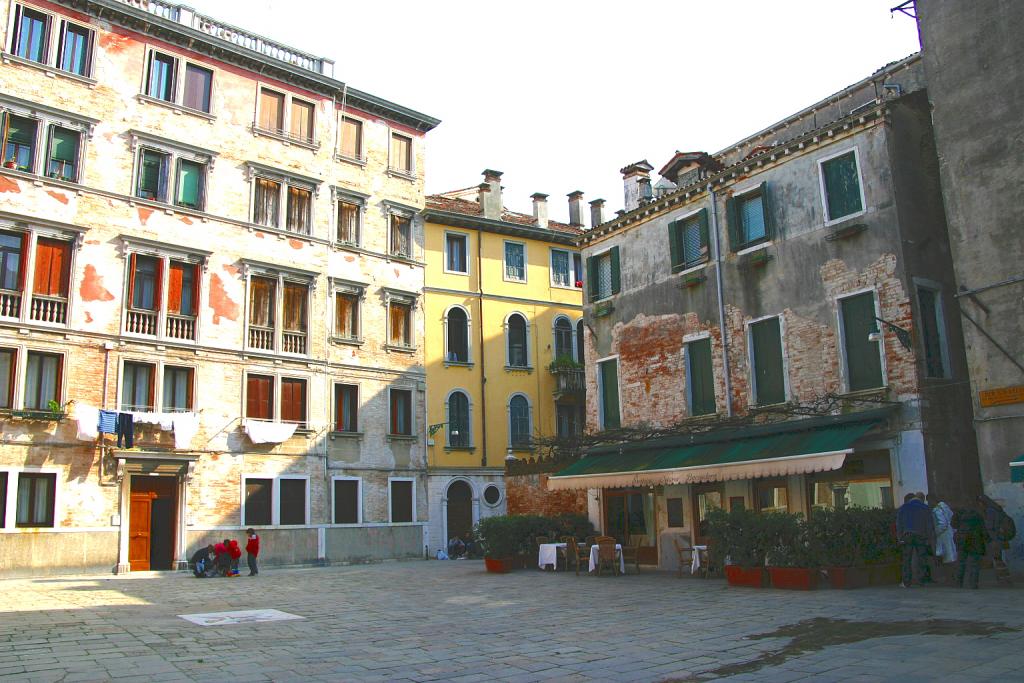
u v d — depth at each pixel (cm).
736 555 1608
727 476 1795
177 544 2442
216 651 962
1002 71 1641
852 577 1473
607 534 2366
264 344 2750
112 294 2434
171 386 2533
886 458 1714
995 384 1591
